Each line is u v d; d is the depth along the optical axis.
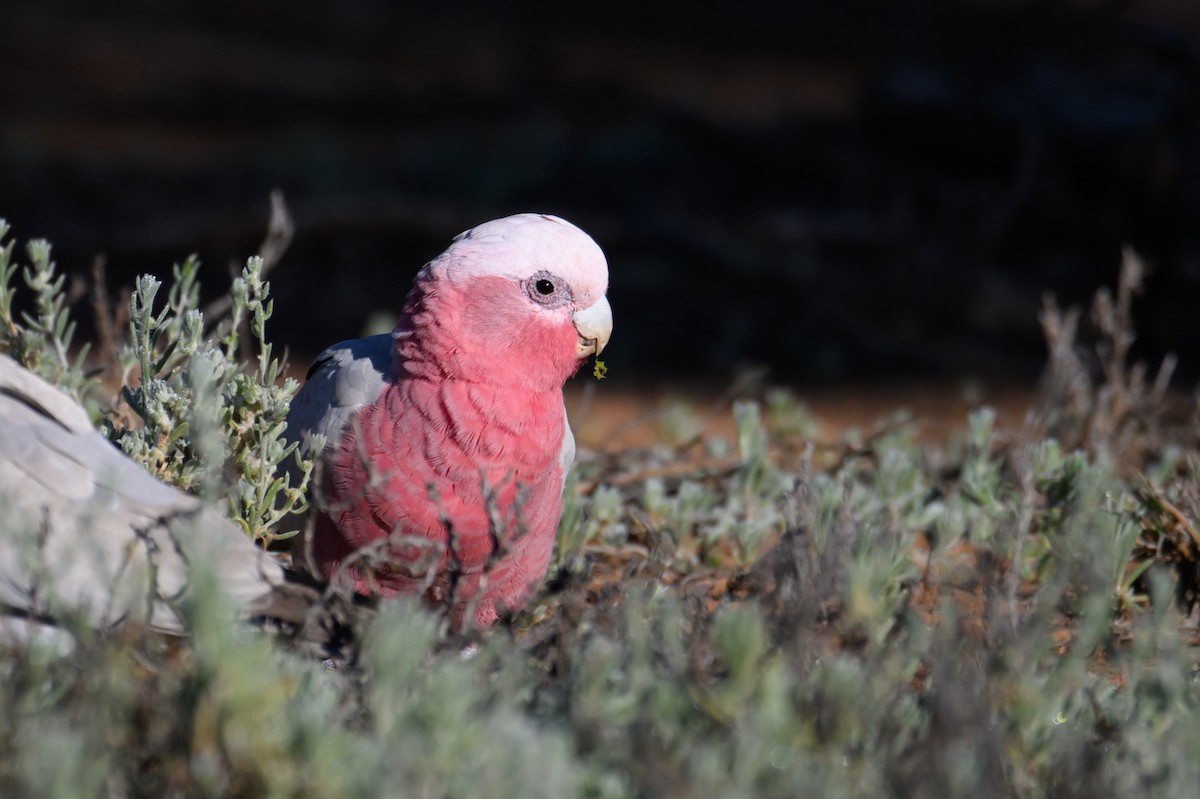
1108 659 7.21
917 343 18.41
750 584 7.19
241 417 7.02
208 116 33.97
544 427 7.19
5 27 38.88
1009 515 8.52
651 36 47.41
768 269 19.67
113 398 8.73
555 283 7.18
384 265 20.70
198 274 19.67
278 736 4.91
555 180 24.41
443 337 7.01
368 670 5.49
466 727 4.98
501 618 6.78
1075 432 10.92
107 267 19.73
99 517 5.59
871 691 5.55
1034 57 23.89
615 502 9.07
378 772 4.76
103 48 38.47
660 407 15.58
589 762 5.18
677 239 20.61
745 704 5.30
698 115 25.31
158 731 5.19
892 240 20.20
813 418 15.16
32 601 5.70
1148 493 8.66
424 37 43.53
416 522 6.92
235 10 43.28
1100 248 19.92
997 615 6.09
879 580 6.45
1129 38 22.69
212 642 4.90
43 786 4.47
